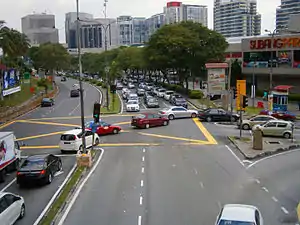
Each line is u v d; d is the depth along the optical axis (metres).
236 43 97.31
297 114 54.31
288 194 21.97
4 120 52.84
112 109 61.69
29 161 24.48
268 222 17.81
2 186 24.39
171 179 24.89
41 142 38.50
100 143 37.06
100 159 30.81
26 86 98.31
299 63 71.00
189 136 39.78
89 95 91.12
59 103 75.69
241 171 26.88
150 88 93.56
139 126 44.41
